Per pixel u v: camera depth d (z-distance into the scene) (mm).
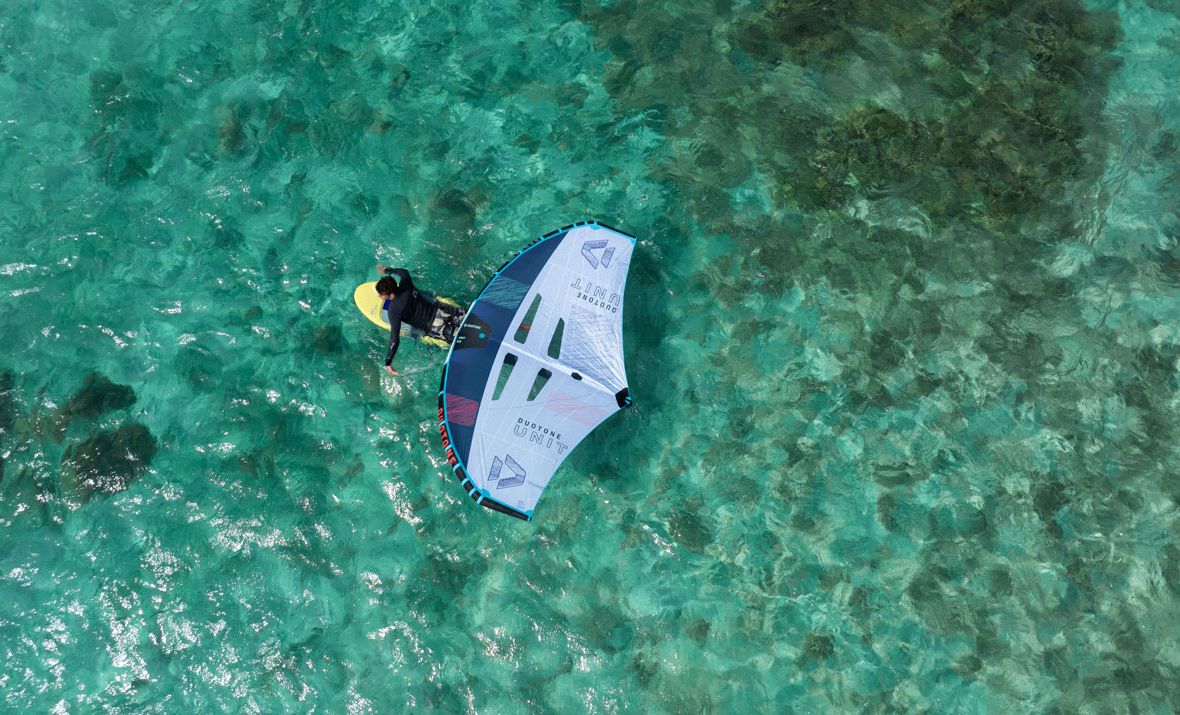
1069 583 11156
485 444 10289
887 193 13062
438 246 12812
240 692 10805
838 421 11961
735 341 12391
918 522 11469
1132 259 12711
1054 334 12336
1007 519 11469
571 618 11117
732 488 11656
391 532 11531
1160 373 12117
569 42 14227
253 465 11805
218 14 14406
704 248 12891
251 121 13711
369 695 10797
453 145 13516
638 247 12867
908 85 13688
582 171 13352
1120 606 11016
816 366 12242
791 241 12883
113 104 13883
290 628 11078
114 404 12109
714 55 14008
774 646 10938
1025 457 11750
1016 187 13070
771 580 11227
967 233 12867
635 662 10922
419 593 11242
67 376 12258
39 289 12773
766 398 12094
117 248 12992
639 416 12023
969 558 11297
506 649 10992
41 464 11789
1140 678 10664
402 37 14258
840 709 10672
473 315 10820
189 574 11305
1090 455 11758
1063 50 13891
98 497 11633
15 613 11086
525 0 14445
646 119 13680
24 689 10766
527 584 11281
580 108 13781
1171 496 11531
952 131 13375
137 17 14414
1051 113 13516
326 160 13422
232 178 13344
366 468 11805
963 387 12109
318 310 12547
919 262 12719
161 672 10891
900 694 10695
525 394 10422
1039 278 12641
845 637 10945
